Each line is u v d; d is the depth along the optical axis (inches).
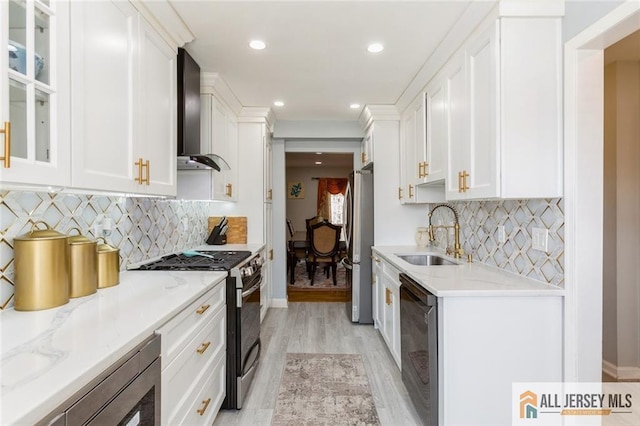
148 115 66.3
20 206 50.2
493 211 89.5
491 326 65.4
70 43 45.1
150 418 42.1
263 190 145.6
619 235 95.1
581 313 61.4
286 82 114.0
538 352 65.3
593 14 56.7
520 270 77.7
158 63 70.6
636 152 95.2
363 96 128.6
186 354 55.2
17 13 38.5
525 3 63.5
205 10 70.9
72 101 45.5
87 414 30.5
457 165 83.2
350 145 178.5
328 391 91.2
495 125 64.9
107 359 33.4
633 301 95.1
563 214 63.8
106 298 54.6
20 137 38.7
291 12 72.0
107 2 53.3
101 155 51.9
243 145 145.1
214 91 108.2
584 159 61.2
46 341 36.8
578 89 61.0
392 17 74.0
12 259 48.8
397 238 142.0
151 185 67.6
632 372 95.0
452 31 78.7
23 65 38.5
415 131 119.5
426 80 105.1
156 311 47.7
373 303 140.6
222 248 125.0
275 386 93.7
